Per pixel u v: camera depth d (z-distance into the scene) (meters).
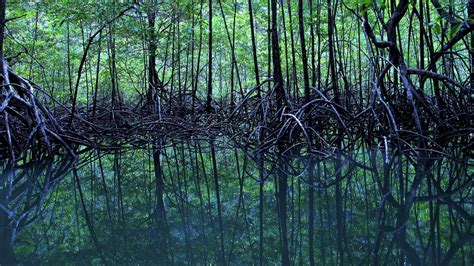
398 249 2.42
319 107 6.77
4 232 2.87
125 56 13.02
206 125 9.21
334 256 2.34
